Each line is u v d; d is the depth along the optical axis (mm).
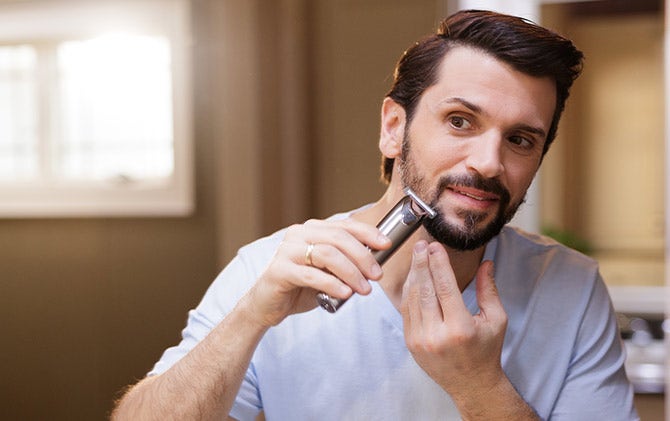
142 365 2523
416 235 811
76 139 2643
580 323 875
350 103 2146
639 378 2199
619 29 2588
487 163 690
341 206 2164
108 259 2533
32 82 2672
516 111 698
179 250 2453
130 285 2516
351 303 855
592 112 2627
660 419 2156
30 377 2621
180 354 857
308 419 850
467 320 703
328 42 2152
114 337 2543
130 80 2584
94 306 2547
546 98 720
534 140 726
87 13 2512
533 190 2498
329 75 2156
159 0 2395
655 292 2465
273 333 866
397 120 810
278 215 2215
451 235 712
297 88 2168
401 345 833
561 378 861
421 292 714
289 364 856
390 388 832
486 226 717
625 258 2576
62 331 2588
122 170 2584
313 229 697
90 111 2623
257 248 934
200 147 2391
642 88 2584
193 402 740
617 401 860
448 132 714
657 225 2570
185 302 2461
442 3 2084
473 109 697
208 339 756
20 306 2615
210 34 2344
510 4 2221
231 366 739
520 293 880
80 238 2559
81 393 2578
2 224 2633
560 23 2457
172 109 2398
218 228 2400
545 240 962
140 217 2484
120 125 2602
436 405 822
